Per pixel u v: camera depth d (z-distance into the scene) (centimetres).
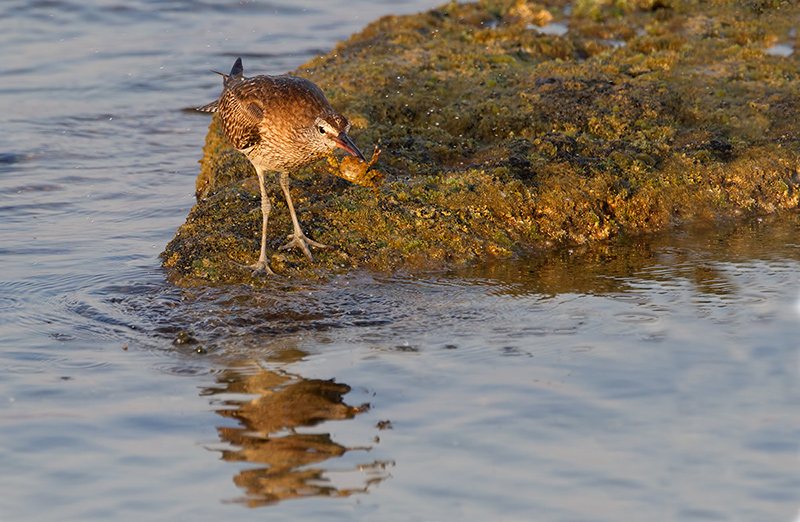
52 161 1939
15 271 1341
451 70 2034
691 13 2503
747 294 1188
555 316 1145
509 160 1538
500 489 777
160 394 976
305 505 766
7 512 757
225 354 1072
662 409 895
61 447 860
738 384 941
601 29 2448
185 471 823
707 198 1544
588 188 1498
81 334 1133
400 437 864
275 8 3278
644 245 1421
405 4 3356
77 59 2689
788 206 1566
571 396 928
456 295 1230
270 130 1255
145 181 1845
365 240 1367
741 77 1969
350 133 1647
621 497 759
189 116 2286
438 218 1413
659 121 1727
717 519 728
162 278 1312
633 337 1067
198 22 3094
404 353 1055
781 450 818
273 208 1432
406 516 744
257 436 880
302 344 1090
